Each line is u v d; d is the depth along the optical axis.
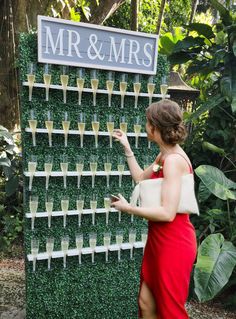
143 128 2.63
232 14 3.81
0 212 4.30
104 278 2.62
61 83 2.34
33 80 2.25
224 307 3.09
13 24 4.86
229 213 3.15
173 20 8.42
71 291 2.53
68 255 2.45
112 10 6.00
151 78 2.59
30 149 2.34
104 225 2.59
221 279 2.43
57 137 2.40
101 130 2.51
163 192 1.72
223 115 3.45
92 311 2.61
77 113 2.43
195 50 3.74
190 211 1.79
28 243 2.40
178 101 4.62
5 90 5.00
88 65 2.37
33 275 2.42
